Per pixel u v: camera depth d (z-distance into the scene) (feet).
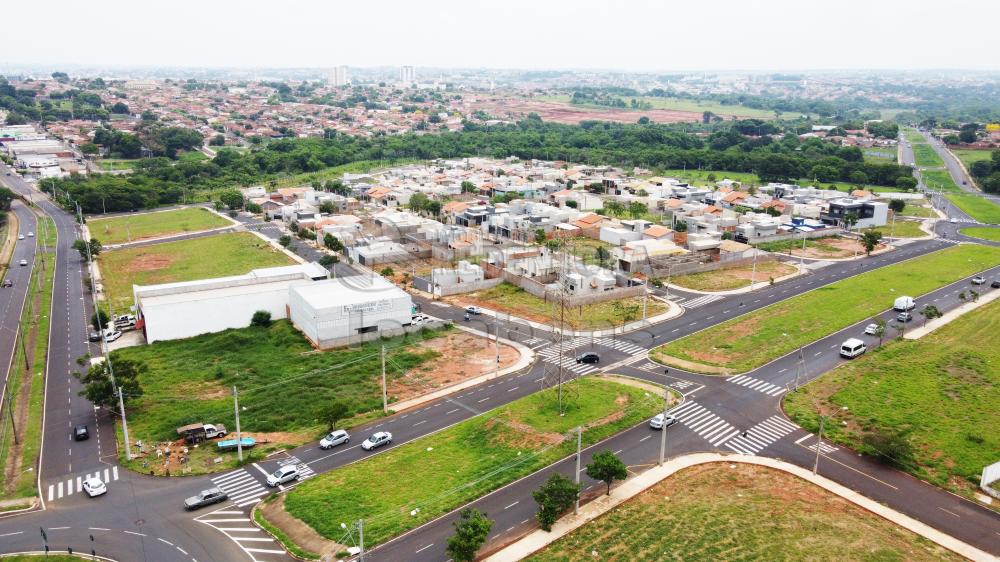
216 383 401.29
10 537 258.57
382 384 394.52
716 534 256.11
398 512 271.49
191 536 259.39
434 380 403.34
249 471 306.96
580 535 257.14
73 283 604.90
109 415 361.10
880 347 437.58
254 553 249.34
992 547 250.57
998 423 334.85
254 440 330.54
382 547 251.60
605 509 274.16
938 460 306.35
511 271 610.24
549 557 243.60
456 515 271.08
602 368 419.33
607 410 355.97
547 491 261.03
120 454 320.09
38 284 599.16
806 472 301.43
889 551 246.68
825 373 402.31
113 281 608.60
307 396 380.99
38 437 337.31
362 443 329.93
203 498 280.10
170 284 514.68
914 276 606.96
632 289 567.59
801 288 582.35
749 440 330.34
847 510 273.33
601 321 503.61
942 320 490.08
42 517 271.90
